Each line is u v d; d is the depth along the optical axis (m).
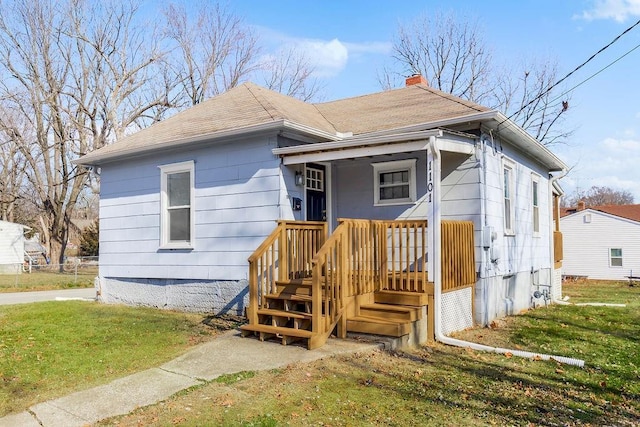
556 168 13.78
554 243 14.30
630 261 27.12
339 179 9.67
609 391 5.12
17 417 4.23
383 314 6.81
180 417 4.11
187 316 9.03
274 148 8.42
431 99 10.73
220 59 27.45
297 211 8.67
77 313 9.42
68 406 4.43
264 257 8.30
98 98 25.09
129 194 10.72
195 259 9.53
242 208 8.84
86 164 11.34
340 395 4.64
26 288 18.38
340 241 6.61
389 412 4.27
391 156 9.03
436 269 7.01
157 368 5.50
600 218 28.06
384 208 9.16
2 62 24.22
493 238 8.56
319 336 6.14
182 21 26.42
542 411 4.43
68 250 43.03
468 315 8.25
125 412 4.26
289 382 4.95
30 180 27.47
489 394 4.84
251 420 4.02
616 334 8.28
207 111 10.82
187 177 9.77
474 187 8.32
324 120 10.82
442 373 5.51
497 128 8.76
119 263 10.89
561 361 6.22
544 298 12.66
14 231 30.38
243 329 6.72
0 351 6.42
